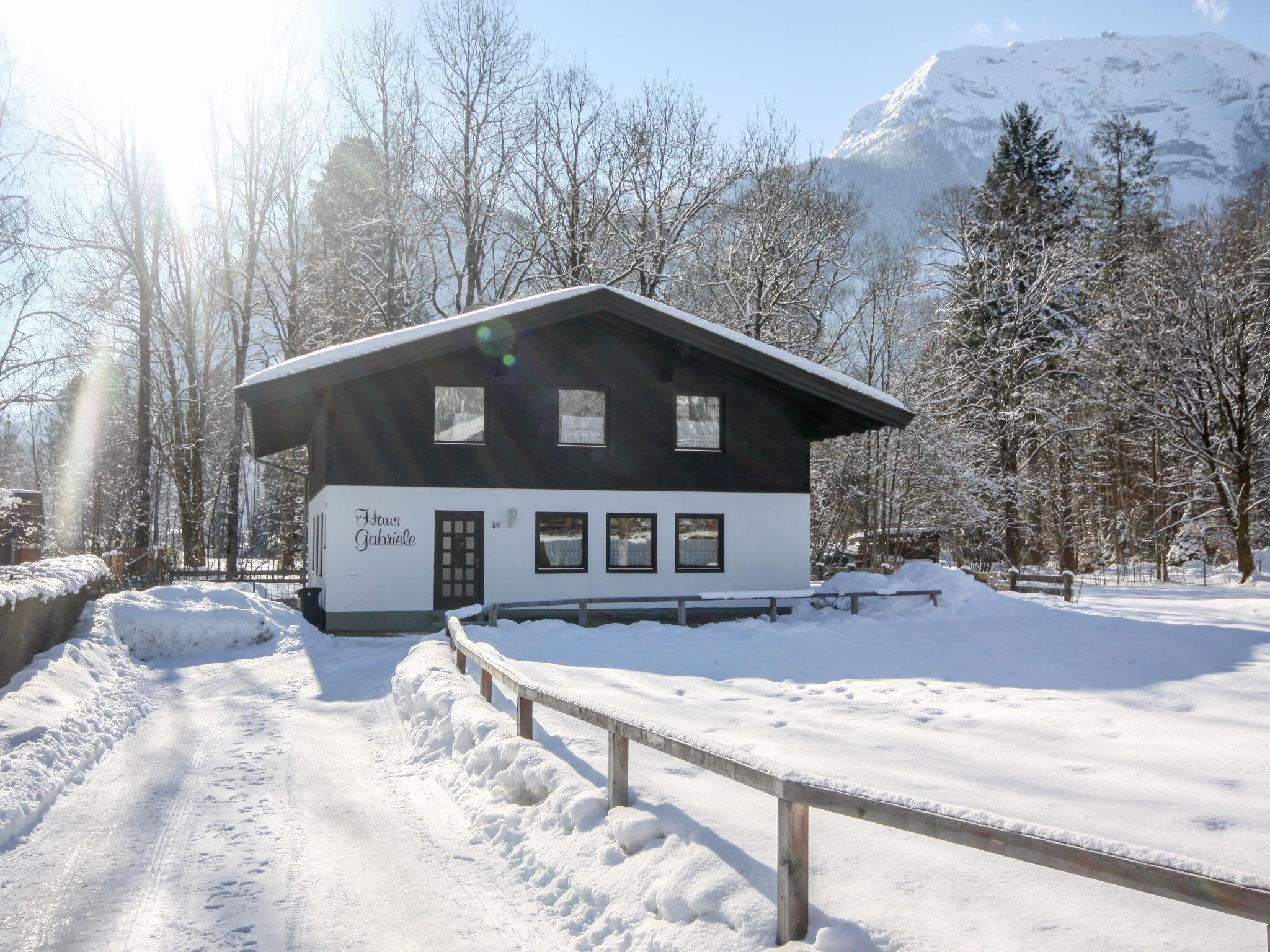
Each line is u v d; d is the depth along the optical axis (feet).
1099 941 12.09
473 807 21.99
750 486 68.49
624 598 57.82
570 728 26.00
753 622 58.85
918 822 10.96
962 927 12.66
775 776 12.85
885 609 62.13
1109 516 138.72
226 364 130.52
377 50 113.70
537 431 64.28
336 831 21.26
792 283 117.29
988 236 120.78
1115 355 116.06
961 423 111.34
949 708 30.37
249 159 112.57
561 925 15.67
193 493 115.75
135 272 102.42
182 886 17.94
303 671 45.03
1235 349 105.40
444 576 61.87
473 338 60.18
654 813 17.38
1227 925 12.59
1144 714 29.01
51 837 20.88
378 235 109.70
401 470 61.41
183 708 36.81
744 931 13.17
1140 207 154.20
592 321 65.46
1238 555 108.06
